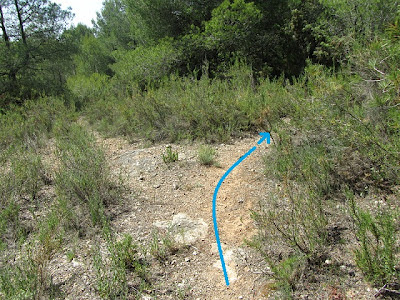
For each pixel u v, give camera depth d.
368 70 4.30
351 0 7.92
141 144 6.49
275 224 3.08
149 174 5.01
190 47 10.66
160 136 6.60
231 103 6.73
